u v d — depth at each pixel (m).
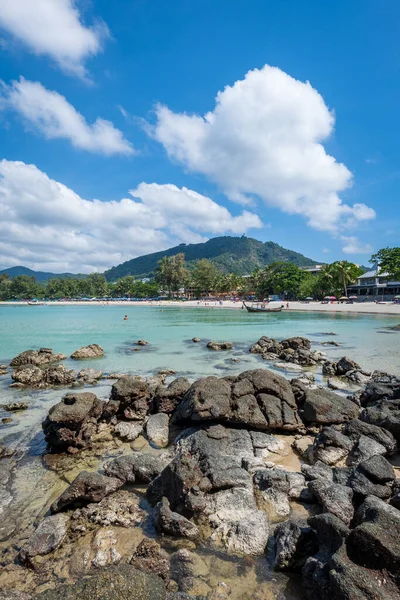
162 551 5.75
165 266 166.25
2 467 9.12
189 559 5.89
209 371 20.38
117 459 8.77
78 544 6.32
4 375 19.77
